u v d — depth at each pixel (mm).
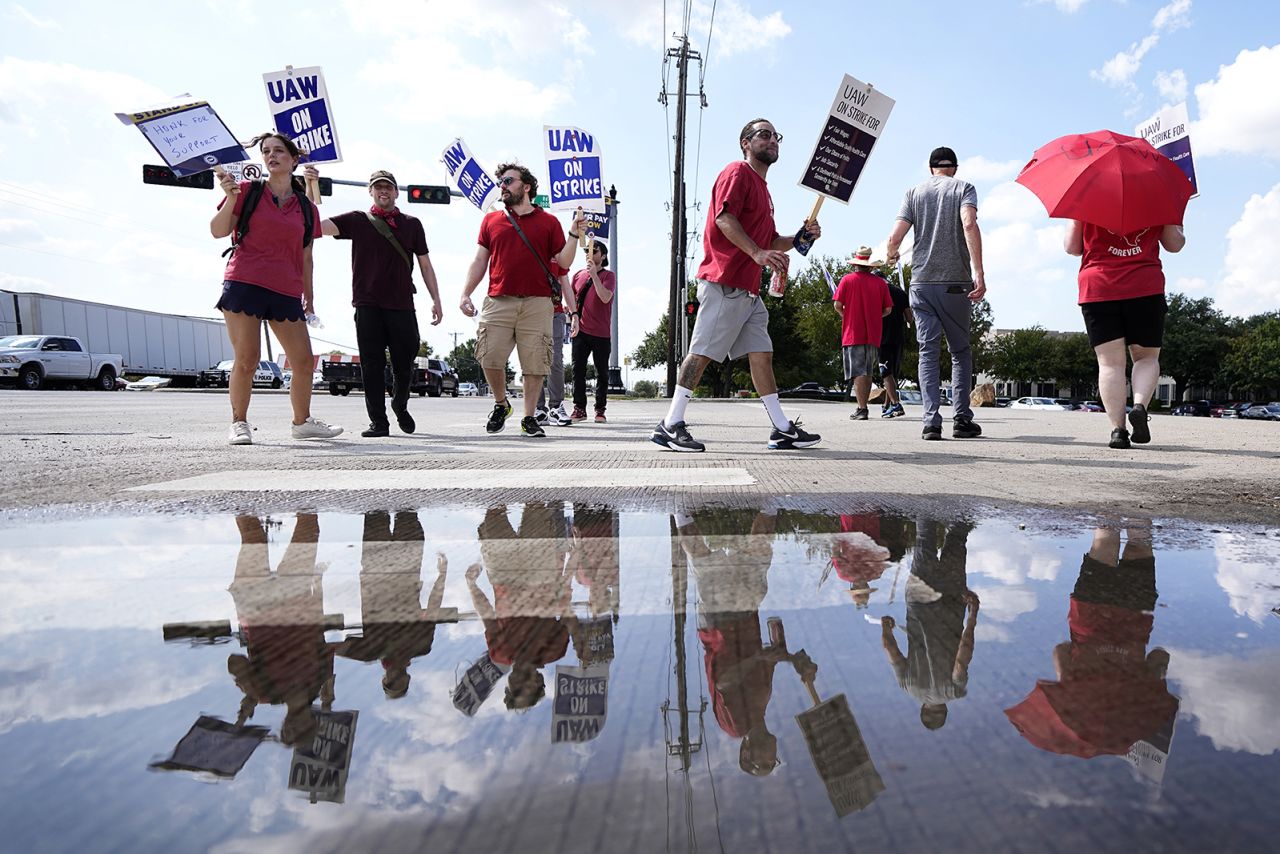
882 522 1629
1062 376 53031
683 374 3746
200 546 1362
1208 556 1298
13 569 1158
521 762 505
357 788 466
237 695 637
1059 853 399
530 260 4797
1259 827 430
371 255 4789
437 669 710
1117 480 2471
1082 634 836
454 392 33594
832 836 411
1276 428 5922
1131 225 3645
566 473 2580
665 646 786
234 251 4016
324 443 4215
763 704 620
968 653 764
